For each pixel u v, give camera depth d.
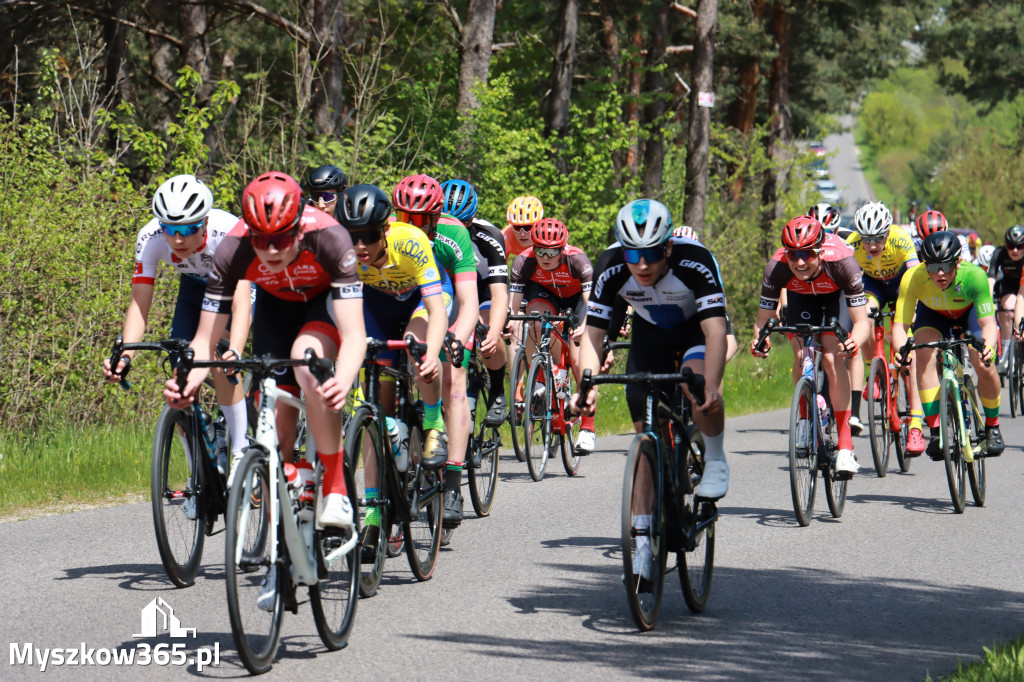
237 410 12.62
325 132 34.84
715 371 11.40
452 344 13.11
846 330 17.92
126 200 23.81
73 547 14.03
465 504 17.50
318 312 10.66
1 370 22.25
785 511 17.16
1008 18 79.88
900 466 21.39
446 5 43.28
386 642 10.47
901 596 12.30
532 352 20.36
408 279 12.62
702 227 46.16
